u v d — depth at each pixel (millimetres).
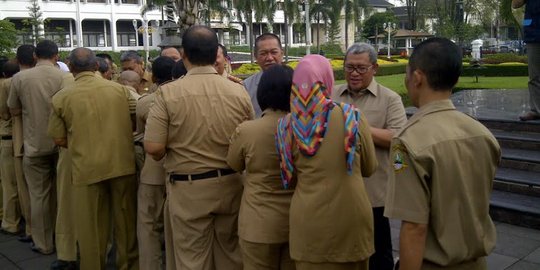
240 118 3090
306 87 2355
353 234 2396
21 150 4898
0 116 5086
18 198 5316
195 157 3004
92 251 3660
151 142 3008
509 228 4734
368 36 45469
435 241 1948
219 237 3102
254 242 2631
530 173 5461
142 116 3662
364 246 2447
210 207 3004
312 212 2365
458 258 1932
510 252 4184
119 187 3754
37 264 4430
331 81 2455
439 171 1871
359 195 2404
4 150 5246
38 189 4637
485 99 9273
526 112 6746
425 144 1878
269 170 2629
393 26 45156
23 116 4562
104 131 3609
